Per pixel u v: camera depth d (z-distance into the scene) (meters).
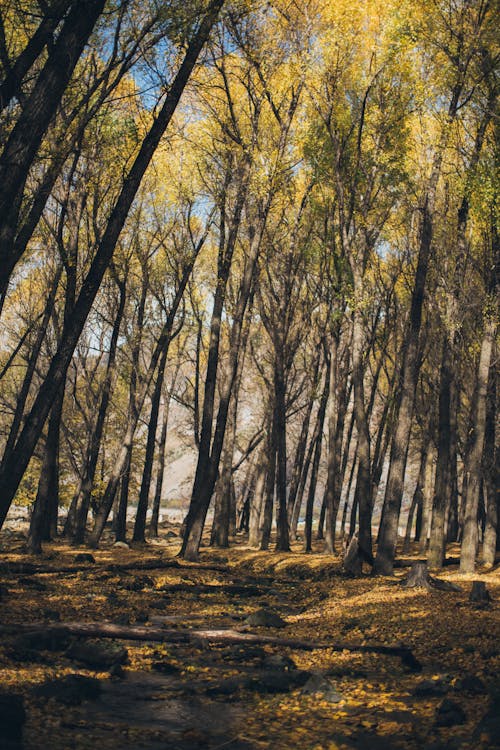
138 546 34.97
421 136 26.05
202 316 41.94
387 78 25.09
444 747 6.67
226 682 9.27
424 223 23.89
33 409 14.71
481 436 23.19
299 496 46.75
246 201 29.36
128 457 36.97
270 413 41.16
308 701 8.66
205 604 16.92
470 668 10.20
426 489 37.25
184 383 49.25
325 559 27.12
